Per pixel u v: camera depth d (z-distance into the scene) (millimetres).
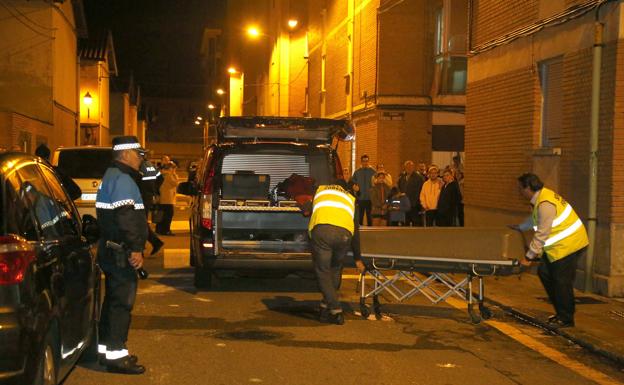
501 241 8305
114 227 6312
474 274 8445
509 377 6680
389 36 21750
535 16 12562
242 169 11414
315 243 8594
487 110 14445
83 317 5980
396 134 21906
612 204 10305
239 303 9812
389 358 7199
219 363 6871
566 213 8383
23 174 5113
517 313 9305
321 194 8641
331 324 8641
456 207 15211
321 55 31031
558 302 8508
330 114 29109
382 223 17125
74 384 6168
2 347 4273
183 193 11602
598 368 7105
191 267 12930
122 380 6301
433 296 9211
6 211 4547
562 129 11703
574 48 11375
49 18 29625
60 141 32281
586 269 10672
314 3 32375
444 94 20984
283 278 11977
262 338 7883
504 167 13688
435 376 6617
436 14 21672
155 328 8266
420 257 8469
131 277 6422
